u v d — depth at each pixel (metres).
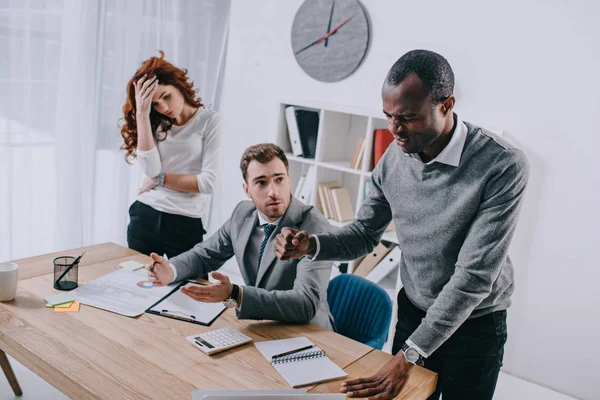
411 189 1.78
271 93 3.92
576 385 3.04
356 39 3.46
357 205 3.38
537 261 3.08
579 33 2.83
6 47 3.01
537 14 2.92
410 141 1.55
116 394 1.41
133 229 2.82
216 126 2.72
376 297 2.20
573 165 2.93
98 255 2.37
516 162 1.59
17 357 1.63
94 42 3.36
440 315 1.54
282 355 1.65
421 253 1.80
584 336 2.99
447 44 3.20
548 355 3.10
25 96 3.13
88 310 1.86
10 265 1.91
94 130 3.46
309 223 2.04
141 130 2.58
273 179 1.96
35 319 1.77
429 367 1.94
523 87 3.01
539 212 3.05
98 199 3.63
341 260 1.92
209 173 2.70
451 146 1.64
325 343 1.77
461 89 3.19
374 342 2.05
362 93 3.52
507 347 3.22
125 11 3.49
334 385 1.54
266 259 2.04
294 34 3.71
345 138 3.71
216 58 4.14
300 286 1.94
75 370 1.50
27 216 3.25
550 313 3.07
